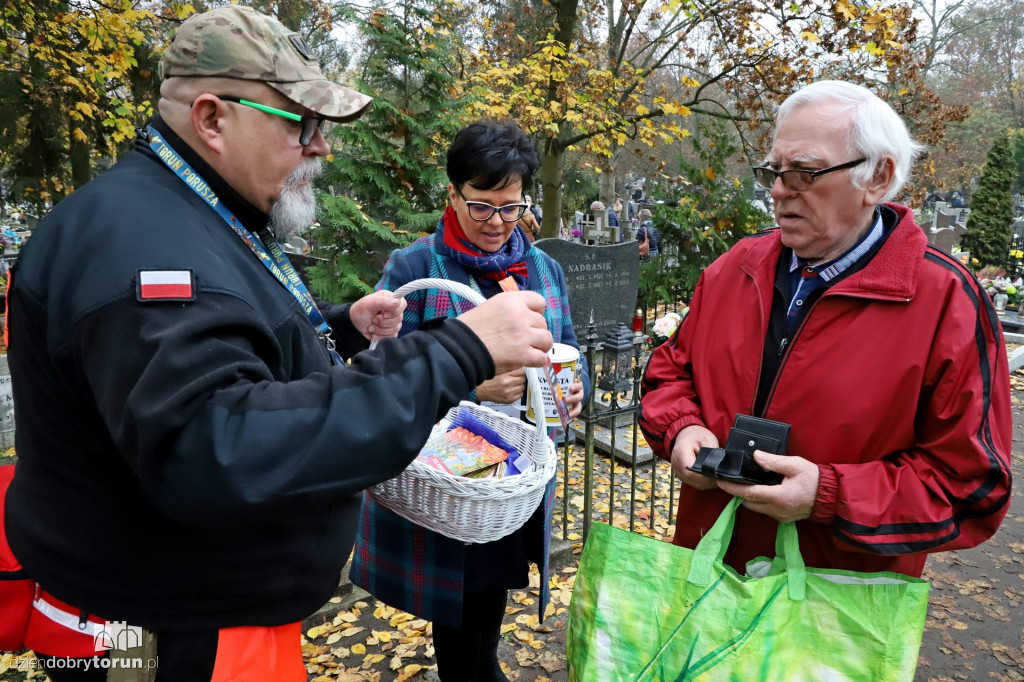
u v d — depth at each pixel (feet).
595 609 4.82
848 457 4.99
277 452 3.01
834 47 27.40
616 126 30.48
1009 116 109.19
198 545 3.59
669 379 6.24
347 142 22.84
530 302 3.73
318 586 4.09
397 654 9.04
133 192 3.44
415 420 3.27
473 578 6.63
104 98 37.22
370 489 5.41
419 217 23.66
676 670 4.45
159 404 2.91
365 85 22.99
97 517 3.54
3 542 3.87
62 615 3.72
